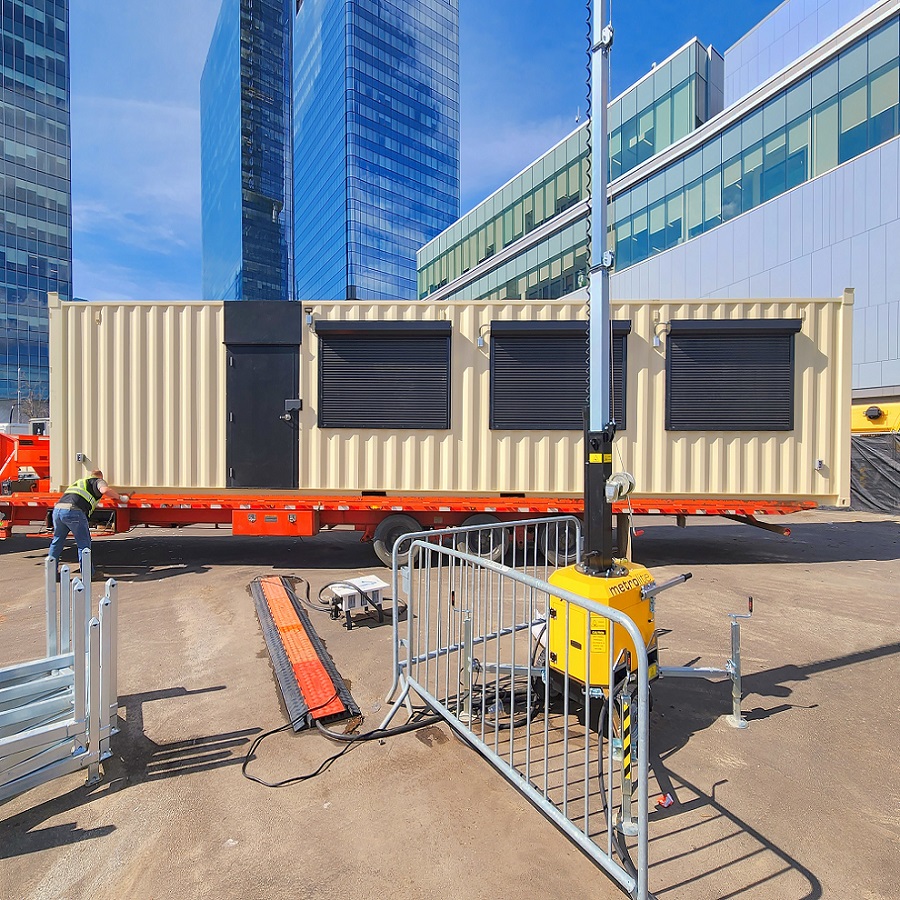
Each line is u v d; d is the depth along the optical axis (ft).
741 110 64.49
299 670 13.05
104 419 23.61
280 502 23.70
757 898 6.73
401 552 24.23
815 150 56.70
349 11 207.62
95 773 9.02
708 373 23.45
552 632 10.74
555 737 10.64
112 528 23.89
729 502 23.61
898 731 10.86
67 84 217.15
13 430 61.93
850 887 6.91
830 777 9.32
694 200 71.82
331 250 230.07
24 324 203.00
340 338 23.58
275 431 23.66
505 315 23.59
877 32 50.83
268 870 7.17
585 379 23.45
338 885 6.91
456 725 10.12
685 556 27.45
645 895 6.30
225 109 298.56
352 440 23.71
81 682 8.94
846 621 17.40
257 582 21.31
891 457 44.65
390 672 13.66
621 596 9.89
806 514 43.91
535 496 23.91
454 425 23.70
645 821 6.35
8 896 6.77
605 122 9.89
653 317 23.53
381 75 219.82
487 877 7.05
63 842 7.68
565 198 95.35
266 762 9.70
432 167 244.83
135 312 23.57
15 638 15.79
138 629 16.65
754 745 10.34
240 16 269.85
